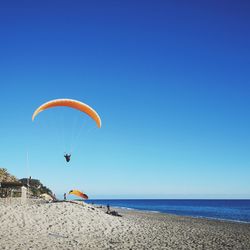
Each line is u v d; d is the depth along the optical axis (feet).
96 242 58.08
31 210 74.84
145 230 78.79
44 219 70.08
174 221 125.49
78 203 89.45
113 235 67.21
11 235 56.18
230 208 351.05
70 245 53.42
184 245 61.46
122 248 54.39
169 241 65.31
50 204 82.69
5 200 108.27
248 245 65.82
